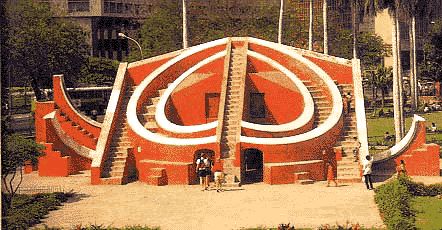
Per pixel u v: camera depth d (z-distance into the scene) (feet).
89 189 158.71
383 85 327.06
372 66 390.21
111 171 166.50
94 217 131.64
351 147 168.45
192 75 182.60
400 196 134.72
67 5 420.77
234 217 128.57
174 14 333.62
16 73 299.99
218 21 336.70
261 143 158.61
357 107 178.60
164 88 187.21
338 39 349.61
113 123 175.63
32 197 143.74
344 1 278.26
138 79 189.88
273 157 158.92
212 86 181.57
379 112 312.71
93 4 422.00
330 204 137.28
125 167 166.61
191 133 164.86
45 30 301.43
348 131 174.09
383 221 122.01
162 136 167.22
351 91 185.57
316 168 160.76
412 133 172.24
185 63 190.49
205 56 191.31
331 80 183.52
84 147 184.24
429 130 253.85
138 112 179.22
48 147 176.35
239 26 338.13
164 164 161.68
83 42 328.29
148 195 150.20
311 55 191.62
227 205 138.51
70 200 147.33
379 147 221.05
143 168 165.78
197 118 181.37
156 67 191.21
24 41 295.89
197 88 181.06
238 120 165.27
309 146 161.79
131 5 447.42
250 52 185.78
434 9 259.19
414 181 157.58
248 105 178.60
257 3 393.09
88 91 315.78
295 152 160.25
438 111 327.26
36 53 299.17
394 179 152.87
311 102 176.14
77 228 118.11
